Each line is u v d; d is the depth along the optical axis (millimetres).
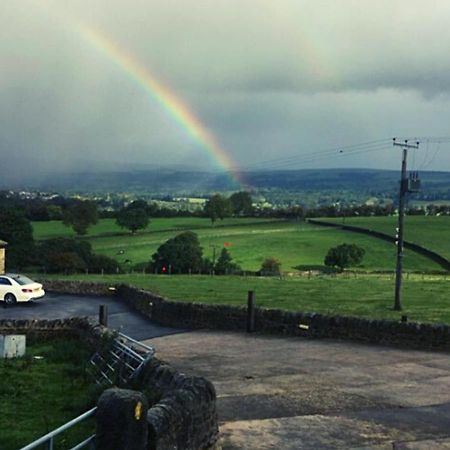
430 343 23328
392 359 21547
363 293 41375
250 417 14445
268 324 27734
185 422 9852
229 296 39062
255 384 17812
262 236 110500
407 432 13562
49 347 26031
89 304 40688
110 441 7219
